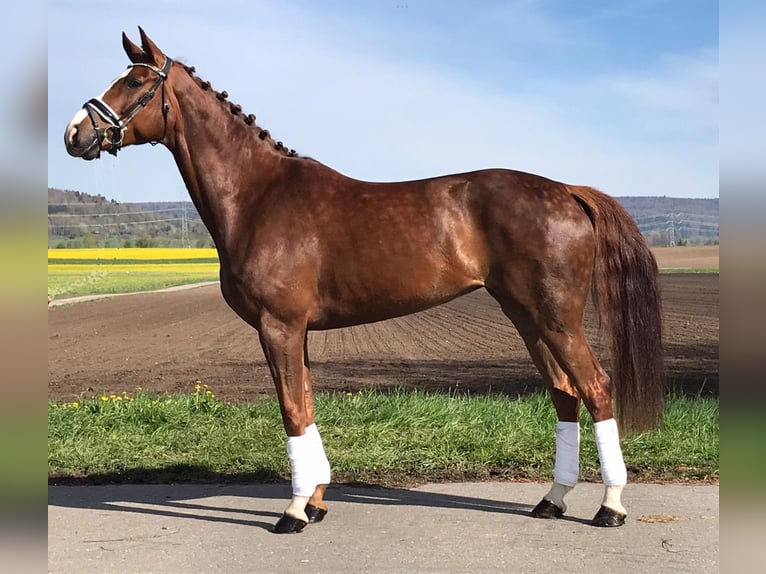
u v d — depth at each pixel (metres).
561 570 4.00
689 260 57.47
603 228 4.82
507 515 4.95
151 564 4.17
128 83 4.94
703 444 6.41
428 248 4.71
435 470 6.09
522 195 4.66
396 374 11.52
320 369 12.19
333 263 4.78
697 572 3.95
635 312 4.75
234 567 4.11
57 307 28.58
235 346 16.47
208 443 6.87
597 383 4.62
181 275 50.84
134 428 7.40
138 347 16.36
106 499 5.48
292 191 4.94
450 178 4.89
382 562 4.14
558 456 4.91
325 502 5.30
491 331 18.67
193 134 5.05
